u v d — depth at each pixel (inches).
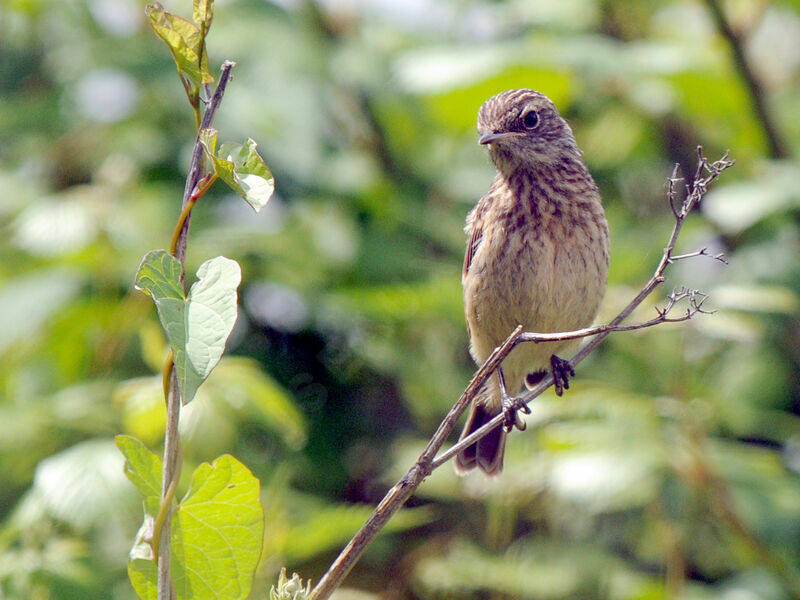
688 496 409.4
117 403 403.9
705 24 568.4
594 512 422.6
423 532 469.1
